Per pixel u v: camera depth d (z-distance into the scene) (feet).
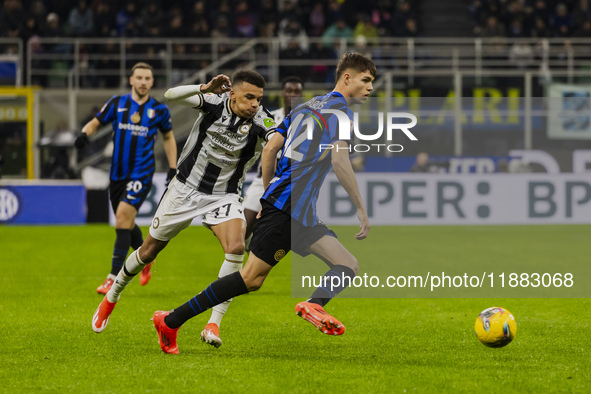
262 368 46.37
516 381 43.24
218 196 53.26
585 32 219.61
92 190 173.58
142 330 59.26
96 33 213.25
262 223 48.98
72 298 75.72
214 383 42.63
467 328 61.00
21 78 203.41
